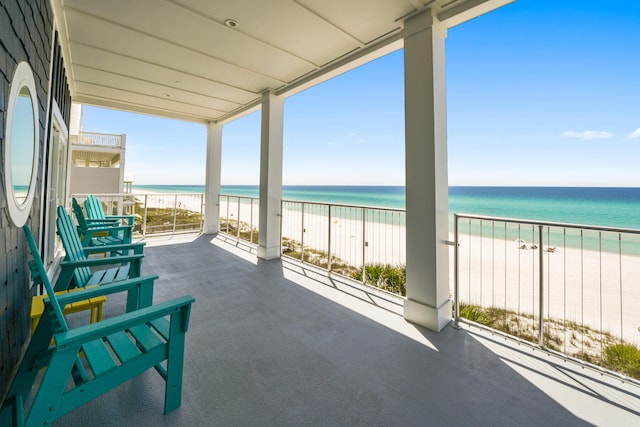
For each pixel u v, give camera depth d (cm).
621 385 179
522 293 512
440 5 253
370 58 349
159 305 144
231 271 421
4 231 143
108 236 471
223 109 603
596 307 445
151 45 337
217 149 722
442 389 175
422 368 196
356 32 304
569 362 204
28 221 196
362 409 157
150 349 142
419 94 262
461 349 221
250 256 510
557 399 167
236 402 159
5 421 135
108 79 439
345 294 336
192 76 425
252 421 146
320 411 154
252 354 209
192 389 169
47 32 239
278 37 316
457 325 258
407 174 272
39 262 142
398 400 164
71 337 111
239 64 384
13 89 142
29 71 172
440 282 258
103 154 1226
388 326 259
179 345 153
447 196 268
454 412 156
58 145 361
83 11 274
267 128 483
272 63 381
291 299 319
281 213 507
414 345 227
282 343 226
